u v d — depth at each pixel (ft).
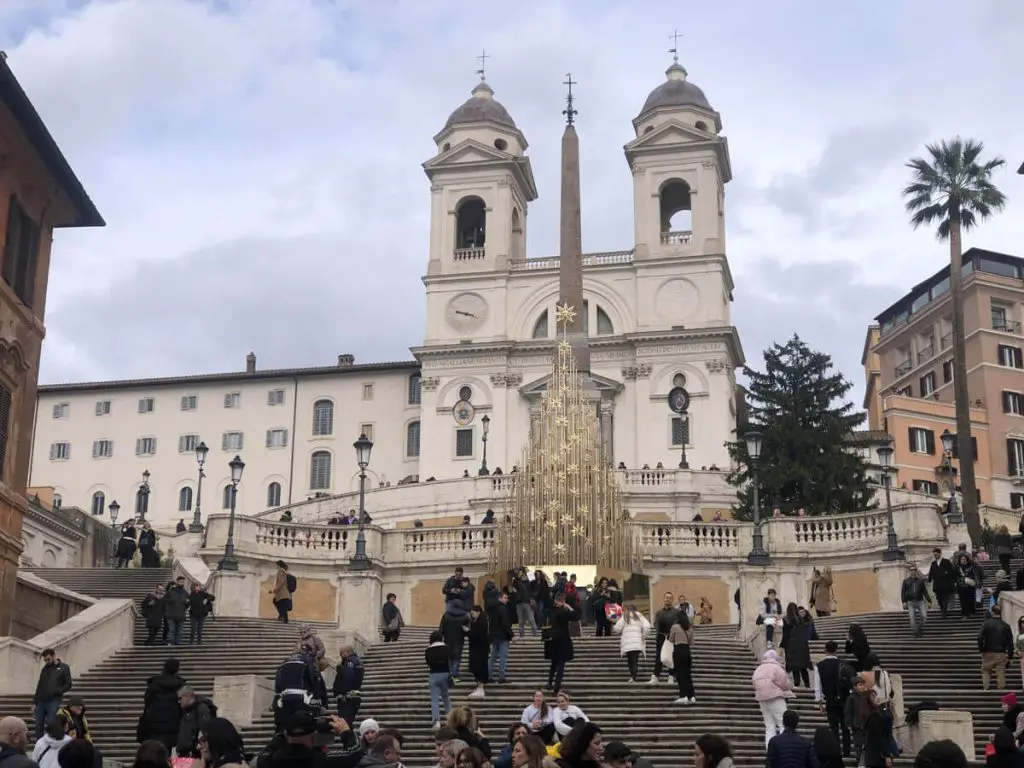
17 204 98.89
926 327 294.46
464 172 264.93
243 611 130.82
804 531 132.46
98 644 91.71
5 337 96.27
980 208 179.01
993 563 121.90
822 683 66.03
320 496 214.48
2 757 40.11
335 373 269.44
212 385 274.16
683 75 271.69
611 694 75.61
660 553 133.18
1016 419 271.49
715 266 250.57
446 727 44.06
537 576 98.12
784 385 190.70
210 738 44.86
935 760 28.14
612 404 246.88
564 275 192.03
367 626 115.44
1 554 94.02
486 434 234.79
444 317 257.55
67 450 276.00
